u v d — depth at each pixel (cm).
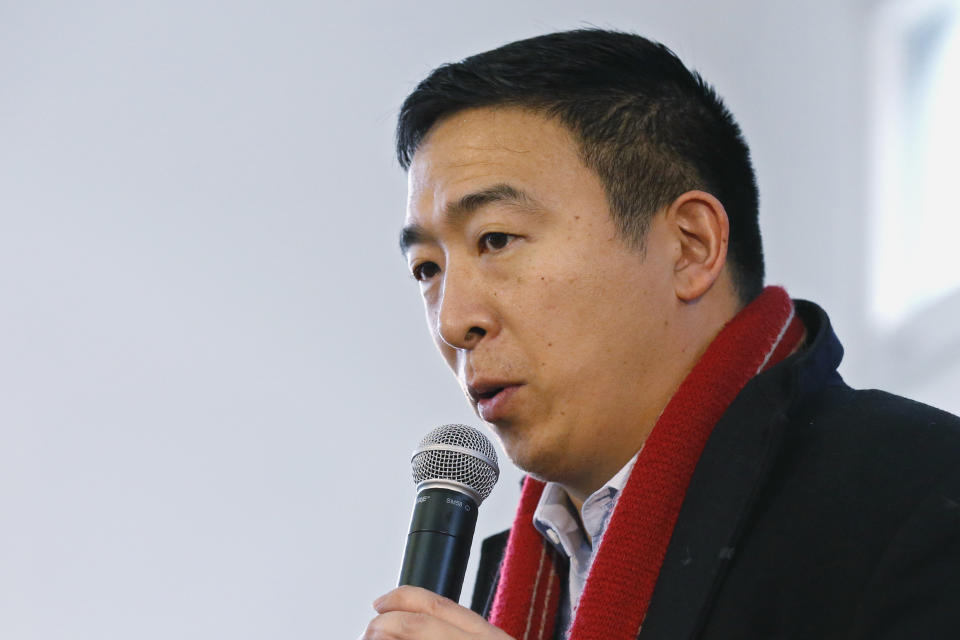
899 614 430
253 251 1227
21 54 1271
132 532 1138
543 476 538
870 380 1130
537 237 514
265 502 1145
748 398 503
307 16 1270
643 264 525
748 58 1224
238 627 1107
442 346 538
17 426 1168
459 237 524
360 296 1208
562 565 573
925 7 1149
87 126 1256
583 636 478
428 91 541
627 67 547
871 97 1177
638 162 532
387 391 1177
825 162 1186
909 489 458
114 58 1271
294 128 1252
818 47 1202
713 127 561
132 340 1196
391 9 1265
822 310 574
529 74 531
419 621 430
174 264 1222
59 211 1235
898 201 1150
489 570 644
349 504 1145
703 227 539
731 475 486
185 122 1259
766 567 465
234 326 1206
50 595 1119
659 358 527
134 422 1171
